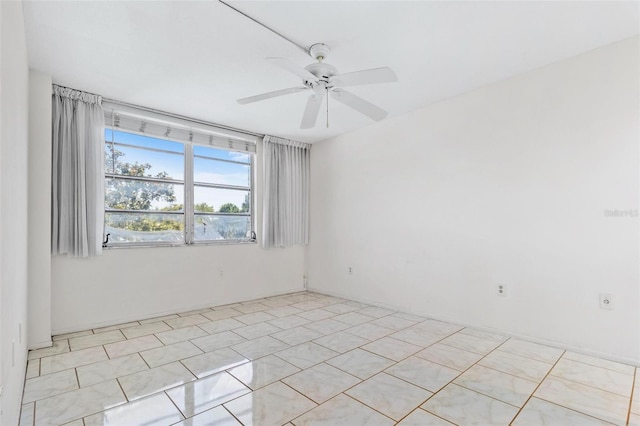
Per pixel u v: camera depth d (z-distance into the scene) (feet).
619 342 8.32
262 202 16.01
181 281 13.20
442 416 6.12
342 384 7.34
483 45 8.29
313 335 10.52
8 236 4.50
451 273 11.73
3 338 4.10
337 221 16.12
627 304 8.21
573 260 9.04
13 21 4.89
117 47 8.23
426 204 12.51
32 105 9.39
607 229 8.51
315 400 6.70
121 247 11.81
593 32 7.83
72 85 10.39
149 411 6.32
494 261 10.61
